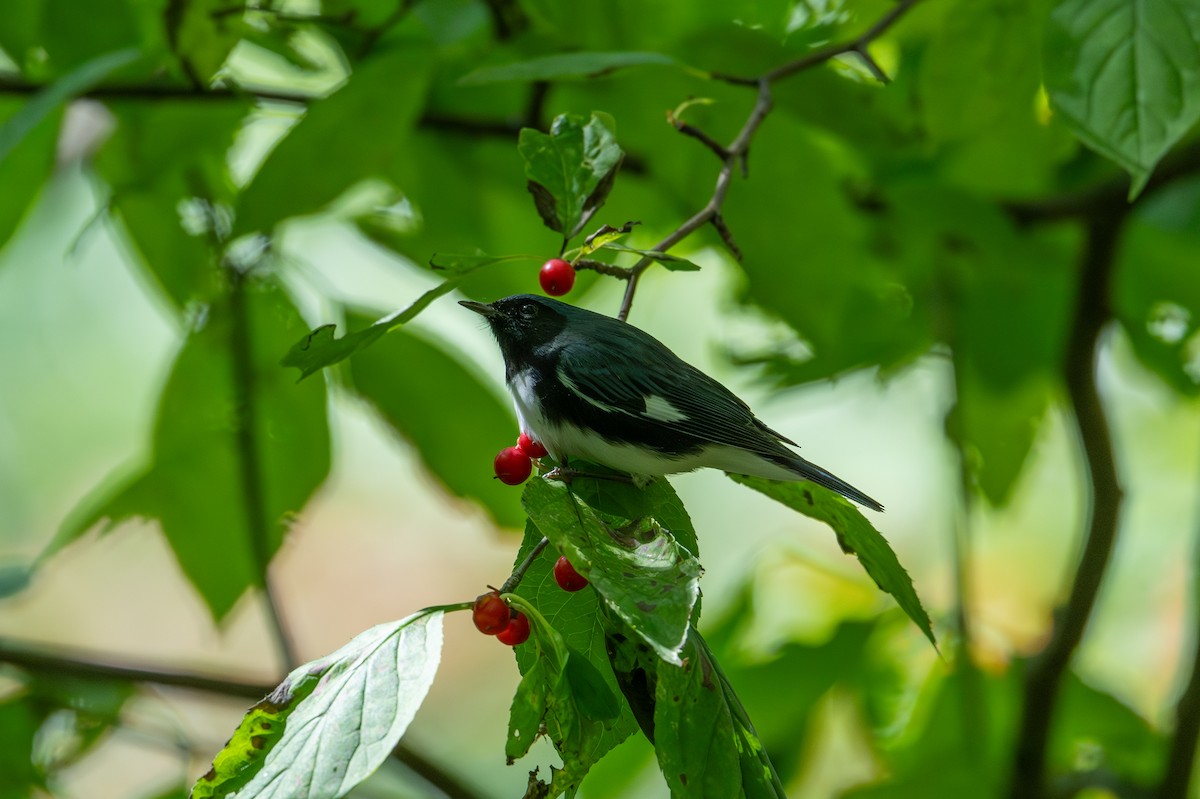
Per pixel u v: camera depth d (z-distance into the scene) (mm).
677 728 5359
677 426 8016
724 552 16031
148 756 16812
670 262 6133
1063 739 11906
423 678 5172
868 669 11250
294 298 10078
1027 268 10266
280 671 10078
